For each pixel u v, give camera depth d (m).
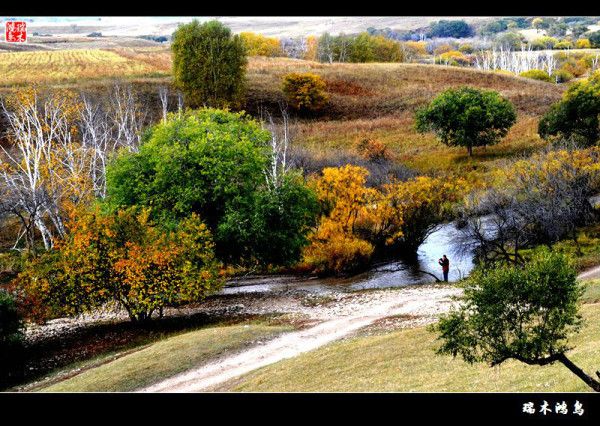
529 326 14.56
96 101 77.44
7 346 28.52
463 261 45.16
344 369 23.09
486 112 71.44
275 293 42.06
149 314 35.81
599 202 47.72
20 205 51.19
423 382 20.08
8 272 44.94
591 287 29.72
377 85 109.31
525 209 41.81
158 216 41.53
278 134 82.00
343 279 45.38
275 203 42.44
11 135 61.94
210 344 29.08
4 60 113.00
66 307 33.50
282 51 166.25
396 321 30.58
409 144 81.62
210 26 95.06
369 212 48.41
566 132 67.81
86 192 51.97
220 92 93.69
